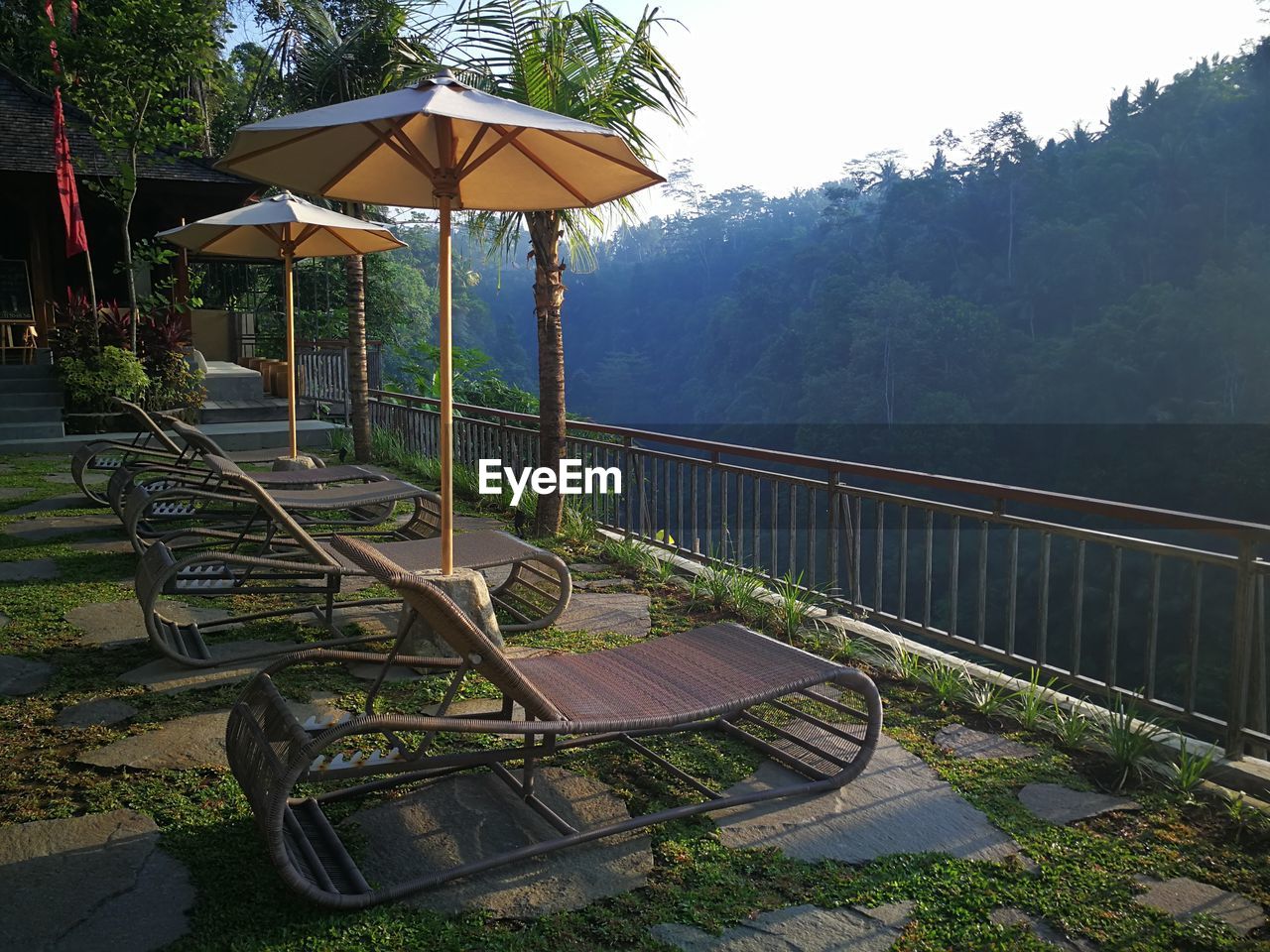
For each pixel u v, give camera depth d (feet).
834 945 7.60
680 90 23.35
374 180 16.17
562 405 24.18
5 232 59.93
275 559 14.94
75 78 46.42
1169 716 11.68
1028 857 9.09
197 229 25.63
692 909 8.05
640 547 21.83
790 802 10.11
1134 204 316.60
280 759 8.20
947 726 12.36
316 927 7.64
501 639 14.67
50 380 45.91
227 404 51.26
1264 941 7.80
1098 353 271.08
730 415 418.31
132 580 18.79
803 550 181.78
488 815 9.61
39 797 9.87
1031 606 192.65
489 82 23.76
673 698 9.58
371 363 55.47
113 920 7.72
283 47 45.88
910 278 375.25
